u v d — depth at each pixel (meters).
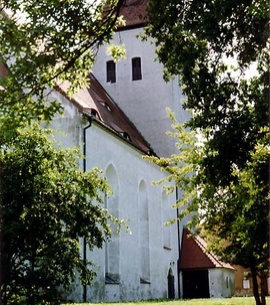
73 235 10.95
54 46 9.48
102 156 25.69
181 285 37.47
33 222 10.23
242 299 28.53
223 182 13.13
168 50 12.52
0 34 8.93
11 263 10.27
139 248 29.70
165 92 38.59
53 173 11.27
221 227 18.89
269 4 9.51
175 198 38.06
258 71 12.03
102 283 24.06
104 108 32.47
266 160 12.69
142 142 36.16
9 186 10.50
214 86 12.50
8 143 11.02
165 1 11.93
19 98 8.84
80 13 10.20
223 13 11.05
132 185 29.58
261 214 13.97
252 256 17.88
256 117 12.21
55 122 23.84
